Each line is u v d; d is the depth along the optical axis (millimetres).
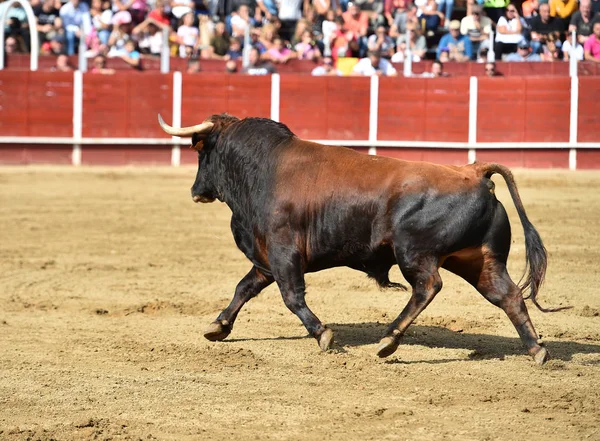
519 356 13516
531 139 41969
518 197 12766
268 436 10141
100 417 10773
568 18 42906
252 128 13875
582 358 13453
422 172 12602
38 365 13031
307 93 42156
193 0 45031
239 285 14344
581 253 22797
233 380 12312
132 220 28016
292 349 13938
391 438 10086
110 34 44094
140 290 18656
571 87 41562
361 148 42531
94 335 14891
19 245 23812
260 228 13500
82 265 21328
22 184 35531
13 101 42344
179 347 14070
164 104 42344
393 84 42219
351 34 43406
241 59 43375
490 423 10586
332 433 10242
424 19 43688
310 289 18781
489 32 42594
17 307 17047
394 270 20641
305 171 13227
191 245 24172
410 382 12211
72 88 42312
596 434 10227
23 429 10336
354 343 14391
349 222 12828
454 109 42094
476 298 17844
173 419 10711
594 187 35844
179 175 39062
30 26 42594
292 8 44156
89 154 42656
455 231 12336
